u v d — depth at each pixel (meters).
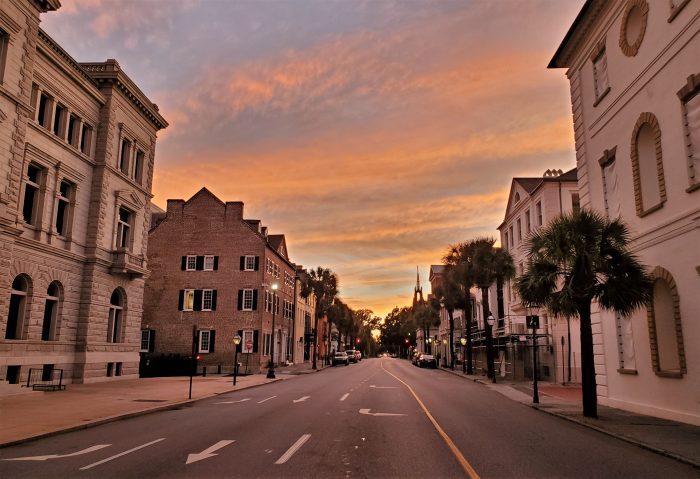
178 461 9.08
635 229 16.97
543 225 33.19
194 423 14.12
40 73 25.70
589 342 15.78
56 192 26.98
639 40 16.53
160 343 48.94
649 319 15.91
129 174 33.81
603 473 8.46
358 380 34.88
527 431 13.02
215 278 49.78
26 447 10.66
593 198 20.03
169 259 50.44
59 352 27.14
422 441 11.23
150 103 35.66
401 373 45.78
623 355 17.92
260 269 49.72
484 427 13.59
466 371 45.75
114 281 31.83
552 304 15.84
